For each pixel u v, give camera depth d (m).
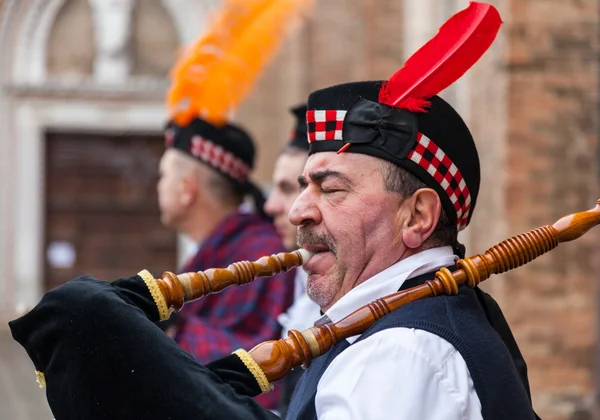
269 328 5.37
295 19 7.52
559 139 7.77
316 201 2.83
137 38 17.39
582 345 7.71
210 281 2.72
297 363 2.61
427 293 2.67
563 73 7.76
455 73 2.78
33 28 17.25
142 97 17.39
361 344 2.58
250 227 5.97
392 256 2.79
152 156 17.66
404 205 2.79
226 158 6.20
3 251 17.25
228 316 5.45
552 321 7.72
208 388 2.40
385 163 2.77
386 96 2.78
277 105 16.34
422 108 2.77
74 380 2.43
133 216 17.70
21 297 17.30
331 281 2.82
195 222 6.25
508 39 7.74
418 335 2.54
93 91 17.31
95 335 2.44
